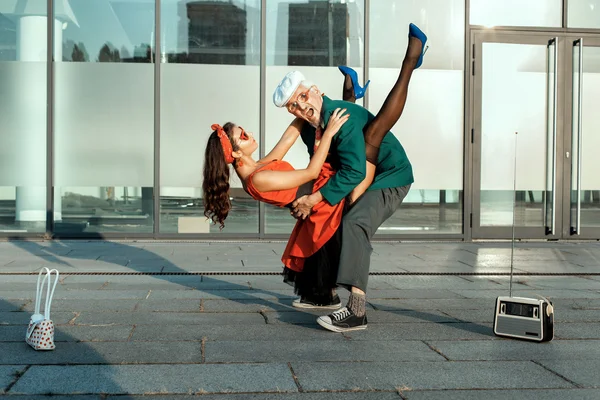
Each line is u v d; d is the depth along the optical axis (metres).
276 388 3.27
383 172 4.70
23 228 9.72
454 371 3.60
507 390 3.29
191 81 9.84
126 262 7.62
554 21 10.35
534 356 3.94
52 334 3.90
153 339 4.20
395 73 10.12
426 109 10.15
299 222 4.93
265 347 4.05
